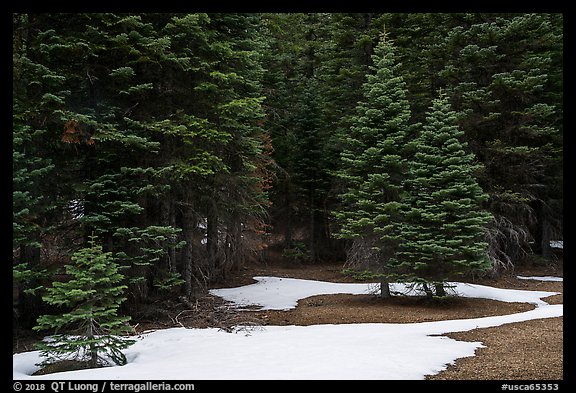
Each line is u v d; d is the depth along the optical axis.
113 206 11.70
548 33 19.42
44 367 8.73
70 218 12.01
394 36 22.14
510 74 18.58
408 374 7.26
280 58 26.64
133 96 12.88
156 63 12.48
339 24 23.20
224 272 20.50
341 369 7.48
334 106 24.05
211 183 14.30
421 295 16.25
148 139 12.38
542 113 18.86
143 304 13.14
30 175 9.94
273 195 27.39
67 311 11.94
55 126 11.39
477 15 20.45
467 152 19.62
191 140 12.95
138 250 12.41
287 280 21.69
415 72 21.23
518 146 20.11
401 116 15.02
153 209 13.72
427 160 14.64
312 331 11.09
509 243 21.39
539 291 17.30
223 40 14.60
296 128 26.97
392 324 11.98
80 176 12.09
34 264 11.34
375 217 14.50
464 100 19.58
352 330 11.07
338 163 25.17
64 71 11.66
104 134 10.97
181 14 12.83
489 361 8.02
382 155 15.11
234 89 15.27
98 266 8.45
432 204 14.55
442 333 10.38
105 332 9.59
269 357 8.45
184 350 9.38
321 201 27.95
